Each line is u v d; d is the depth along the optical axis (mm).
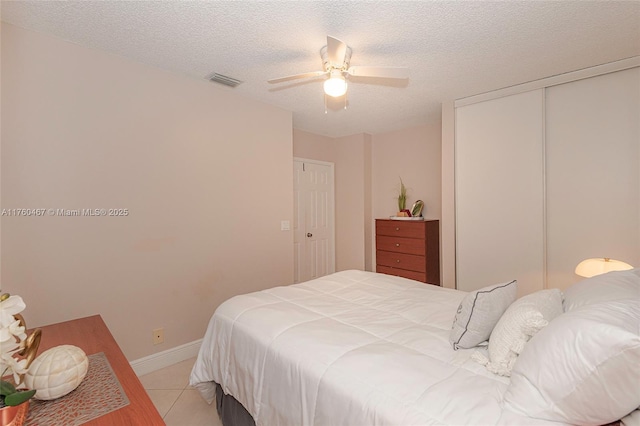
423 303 1812
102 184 2080
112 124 2121
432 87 2766
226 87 2717
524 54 2182
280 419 1241
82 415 816
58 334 1325
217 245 2709
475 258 2969
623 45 2064
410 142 4254
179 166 2461
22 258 1794
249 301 1835
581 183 2447
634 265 2238
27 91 1804
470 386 996
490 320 1258
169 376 2238
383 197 4582
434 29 1867
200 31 1868
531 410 843
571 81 2465
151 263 2311
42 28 1811
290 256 3320
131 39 1948
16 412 736
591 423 794
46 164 1867
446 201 3129
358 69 2014
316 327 1449
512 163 2748
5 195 1740
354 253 4605
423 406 906
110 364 1086
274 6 1639
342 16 1731
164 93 2373
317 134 4547
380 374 1062
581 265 2182
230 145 2801
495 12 1706
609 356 729
